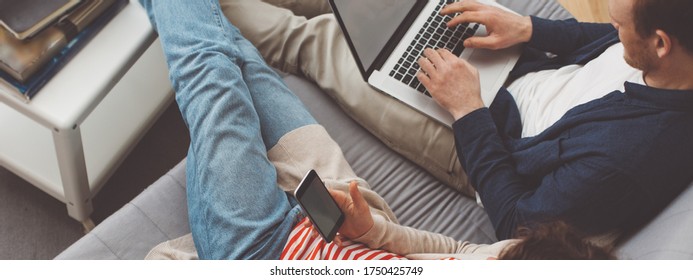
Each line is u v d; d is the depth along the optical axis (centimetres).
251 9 146
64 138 126
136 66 161
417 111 135
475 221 132
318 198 98
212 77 124
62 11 124
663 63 105
